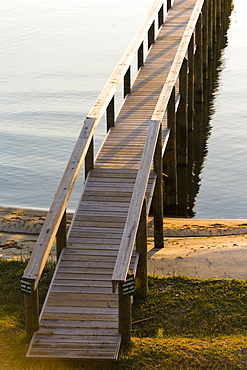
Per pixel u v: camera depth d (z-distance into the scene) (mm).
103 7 52500
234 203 20047
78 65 36312
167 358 8758
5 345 9055
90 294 9938
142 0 55125
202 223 17188
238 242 14953
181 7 25469
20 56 38531
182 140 21266
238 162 22969
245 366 8438
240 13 49781
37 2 56062
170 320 10398
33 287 8773
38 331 9219
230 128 26156
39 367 8508
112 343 8984
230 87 31547
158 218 14266
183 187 21125
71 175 10477
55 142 25500
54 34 43812
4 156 24141
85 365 8641
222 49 38781
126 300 9047
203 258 13391
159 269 12883
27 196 21047
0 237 15773
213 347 9031
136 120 15469
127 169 12719
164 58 19984
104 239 10953
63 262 10523
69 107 29656
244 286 11555
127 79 17078
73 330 9258
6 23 47750
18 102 30438
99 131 26844
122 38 41969
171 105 16125
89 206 11672
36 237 15844
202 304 10867
